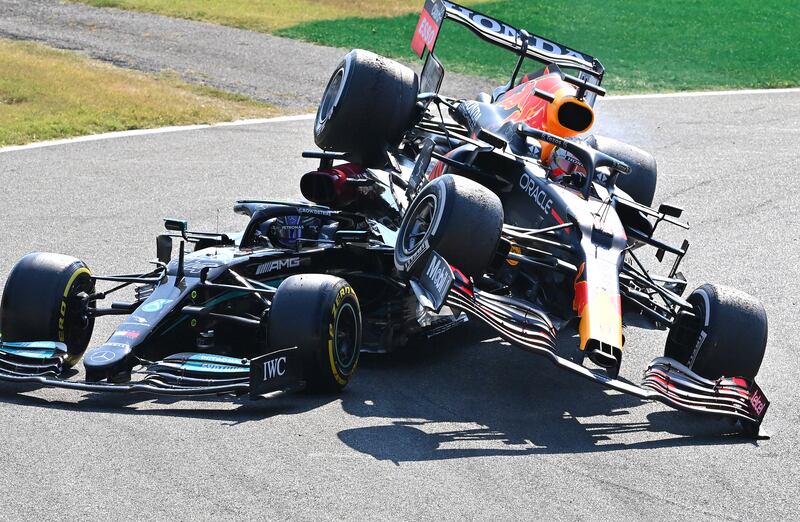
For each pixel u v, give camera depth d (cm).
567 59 2594
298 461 1376
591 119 2025
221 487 1290
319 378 1630
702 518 1295
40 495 1255
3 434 1430
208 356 1616
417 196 1820
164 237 1789
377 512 1246
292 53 6097
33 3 7194
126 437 1437
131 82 4947
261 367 1513
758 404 1605
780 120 4681
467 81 5512
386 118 2217
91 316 1816
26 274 1731
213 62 5716
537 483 1362
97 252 2542
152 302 1712
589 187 1883
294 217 1986
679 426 1664
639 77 5803
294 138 4047
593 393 1800
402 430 1523
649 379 1666
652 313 1834
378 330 1952
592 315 1638
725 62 6278
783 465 1502
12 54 5369
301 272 1977
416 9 7956
